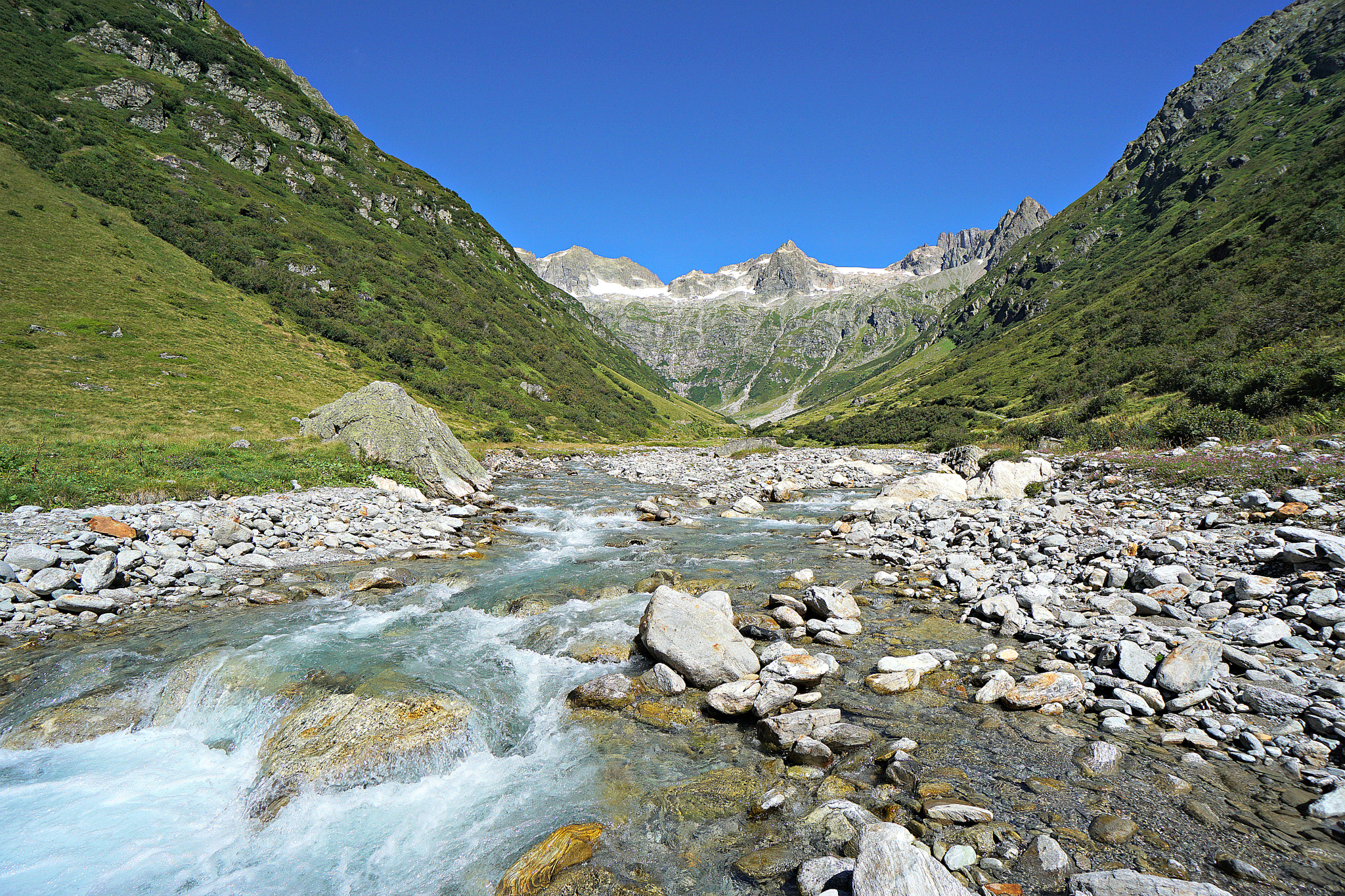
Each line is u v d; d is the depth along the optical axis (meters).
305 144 132.38
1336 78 182.88
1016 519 18.55
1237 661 7.77
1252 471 17.42
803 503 30.72
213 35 139.50
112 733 8.00
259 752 7.45
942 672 8.95
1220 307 79.00
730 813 5.93
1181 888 4.18
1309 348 32.38
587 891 5.00
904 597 12.97
